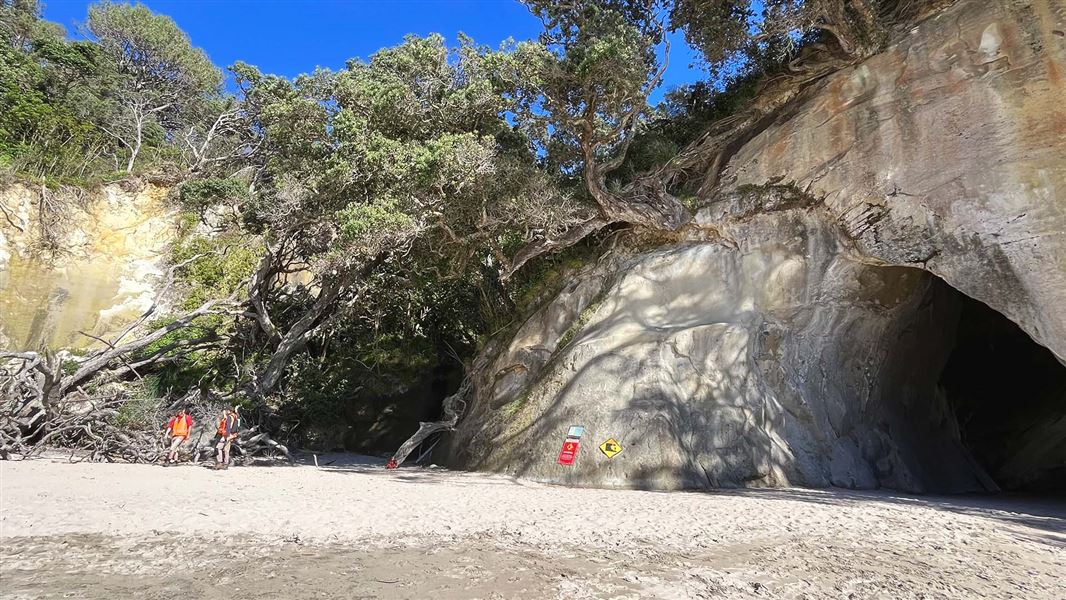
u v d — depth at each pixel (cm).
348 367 2780
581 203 1986
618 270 2069
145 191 3131
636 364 1695
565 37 1641
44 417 1816
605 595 573
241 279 2994
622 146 1834
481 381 2223
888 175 1630
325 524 848
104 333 2825
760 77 2008
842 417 1880
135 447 1731
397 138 1927
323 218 2041
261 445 2098
